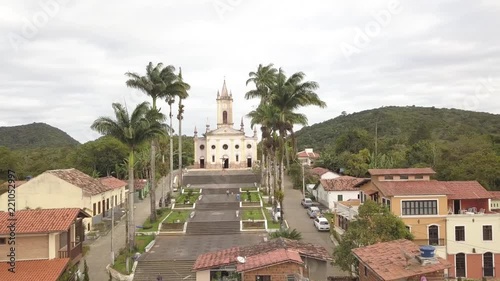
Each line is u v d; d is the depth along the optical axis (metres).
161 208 68.56
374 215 37.03
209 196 80.31
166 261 44.00
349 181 70.25
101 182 65.69
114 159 92.25
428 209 44.19
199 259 35.81
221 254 35.91
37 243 32.62
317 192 75.81
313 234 53.94
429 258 26.09
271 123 58.88
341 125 168.62
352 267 36.12
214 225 57.94
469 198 46.38
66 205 54.75
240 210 67.75
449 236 43.88
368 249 30.47
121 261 43.62
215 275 32.94
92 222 56.72
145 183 85.44
